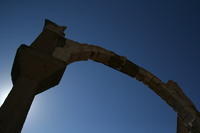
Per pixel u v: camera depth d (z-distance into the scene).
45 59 8.65
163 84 12.32
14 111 7.03
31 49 8.67
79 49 10.74
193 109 11.83
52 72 8.51
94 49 11.31
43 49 9.46
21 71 8.05
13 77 8.66
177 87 12.52
